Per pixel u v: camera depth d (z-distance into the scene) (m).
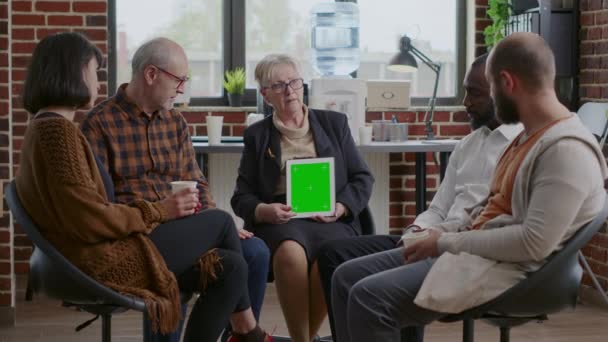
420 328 3.52
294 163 3.97
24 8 5.93
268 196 4.04
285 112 4.10
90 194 2.86
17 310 5.30
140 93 3.51
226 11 6.36
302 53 6.46
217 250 3.20
